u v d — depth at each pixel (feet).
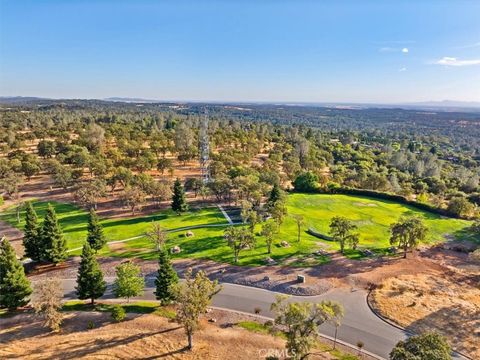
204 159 398.62
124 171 340.80
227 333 145.38
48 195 338.34
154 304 167.22
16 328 145.69
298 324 110.63
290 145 607.78
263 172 383.04
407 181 489.67
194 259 211.41
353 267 208.44
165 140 505.66
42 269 201.77
